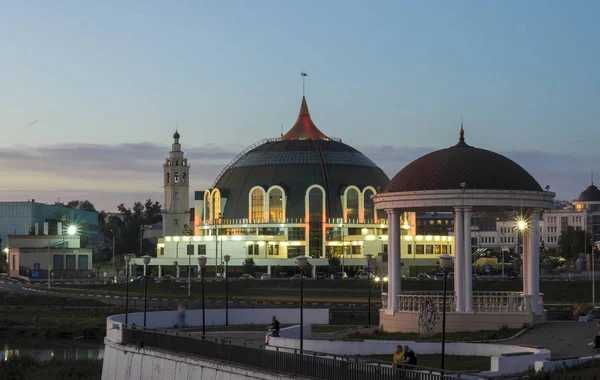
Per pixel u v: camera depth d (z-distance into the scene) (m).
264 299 133.12
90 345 100.38
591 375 43.41
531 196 68.25
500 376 44.62
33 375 76.31
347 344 56.09
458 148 71.88
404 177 70.81
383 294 75.94
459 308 67.31
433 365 50.34
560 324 68.62
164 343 55.09
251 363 46.34
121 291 158.50
